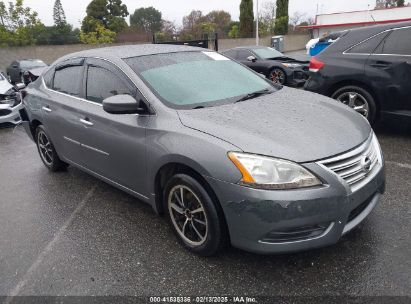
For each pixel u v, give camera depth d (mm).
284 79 10969
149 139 2957
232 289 2512
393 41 4961
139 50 3787
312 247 2410
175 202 2965
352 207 2443
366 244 2842
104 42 31719
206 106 3072
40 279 2779
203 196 2605
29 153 5977
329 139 2553
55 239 3311
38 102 4605
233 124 2691
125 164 3311
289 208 2287
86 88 3822
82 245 3180
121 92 3346
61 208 3904
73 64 4168
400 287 2404
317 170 2346
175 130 2785
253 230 2393
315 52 15305
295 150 2396
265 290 2477
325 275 2562
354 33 5355
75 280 2732
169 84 3256
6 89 7770
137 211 3705
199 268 2746
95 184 4477
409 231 2969
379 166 2773
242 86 3574
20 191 4438
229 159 2428
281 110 3006
